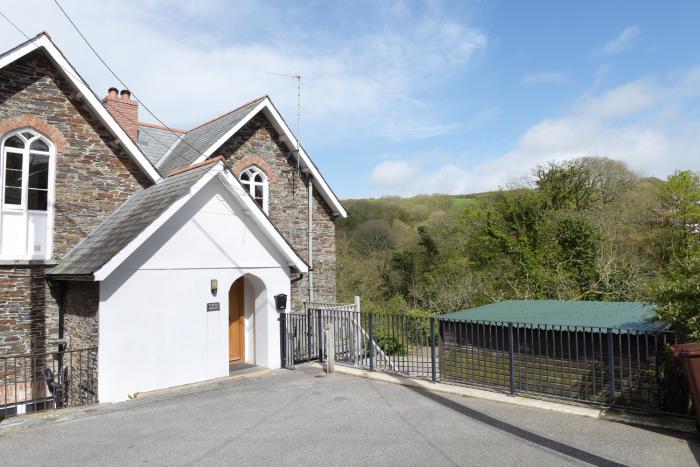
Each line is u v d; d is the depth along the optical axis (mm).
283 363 12484
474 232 29328
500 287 24891
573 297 21469
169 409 8961
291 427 7773
